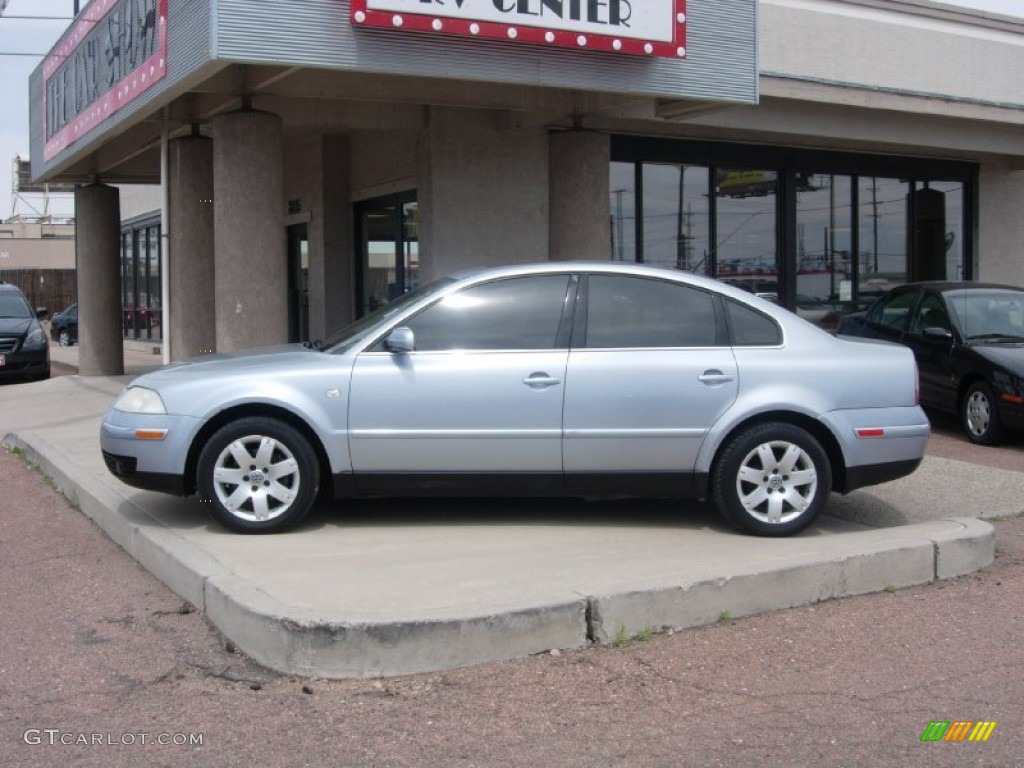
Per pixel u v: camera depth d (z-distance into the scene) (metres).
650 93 9.95
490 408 6.19
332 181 14.68
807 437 6.33
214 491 6.19
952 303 11.38
